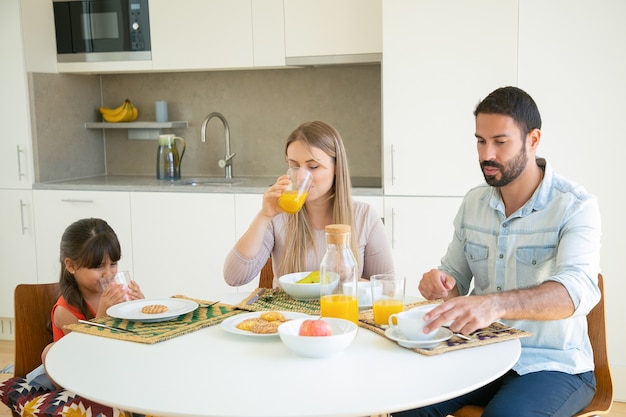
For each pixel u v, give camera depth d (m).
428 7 3.30
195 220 3.81
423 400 1.35
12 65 3.98
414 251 3.46
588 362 1.95
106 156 4.64
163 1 3.88
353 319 1.78
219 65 3.84
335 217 2.25
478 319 1.63
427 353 1.58
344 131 4.15
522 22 3.20
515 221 2.01
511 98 1.90
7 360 3.91
